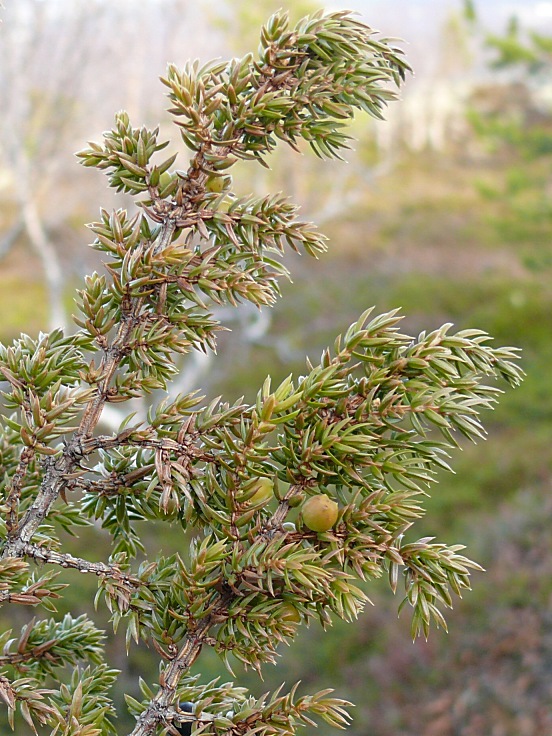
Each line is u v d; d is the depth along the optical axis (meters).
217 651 0.23
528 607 1.50
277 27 0.24
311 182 4.43
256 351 3.55
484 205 5.59
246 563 0.22
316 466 0.23
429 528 2.00
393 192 5.84
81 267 3.74
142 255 0.23
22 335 0.25
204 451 0.23
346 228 5.18
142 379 0.24
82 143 2.80
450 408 0.23
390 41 0.25
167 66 0.23
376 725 1.33
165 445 0.23
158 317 0.24
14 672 0.27
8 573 0.22
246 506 0.23
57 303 2.80
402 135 6.91
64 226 3.87
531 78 2.79
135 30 2.66
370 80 0.24
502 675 1.37
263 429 0.22
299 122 0.24
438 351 0.23
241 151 0.24
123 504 0.25
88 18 2.62
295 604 0.23
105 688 0.26
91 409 0.24
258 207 0.24
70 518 0.26
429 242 4.96
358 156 6.04
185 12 2.70
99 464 0.25
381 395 0.24
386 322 0.23
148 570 0.24
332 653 1.57
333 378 0.24
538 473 2.19
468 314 3.88
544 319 3.62
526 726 1.24
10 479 0.26
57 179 3.21
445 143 6.90
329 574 0.22
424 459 0.23
